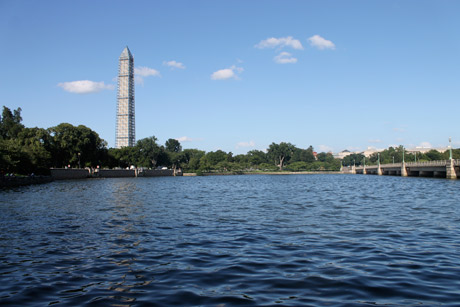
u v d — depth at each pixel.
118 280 12.36
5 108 154.12
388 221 25.02
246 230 21.86
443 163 102.38
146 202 41.47
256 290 11.10
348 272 12.82
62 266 14.23
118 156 177.38
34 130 122.06
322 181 113.56
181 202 41.44
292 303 10.01
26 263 14.73
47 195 52.19
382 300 10.16
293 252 15.97
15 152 90.69
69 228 23.05
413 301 10.07
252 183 102.69
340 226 22.98
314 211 31.30
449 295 10.49
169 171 199.25
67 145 130.62
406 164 137.88
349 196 48.62
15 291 11.35
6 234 21.03
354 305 9.83
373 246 17.03
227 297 10.52
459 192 52.19
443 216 27.25
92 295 10.93
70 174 127.62
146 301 10.34
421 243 17.64
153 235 20.50
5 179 69.19
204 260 14.82
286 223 24.47
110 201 42.72
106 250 16.88
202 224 24.44
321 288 11.20
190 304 10.05
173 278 12.45
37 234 21.00
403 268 13.28
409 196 46.84
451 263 13.92
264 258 14.97
